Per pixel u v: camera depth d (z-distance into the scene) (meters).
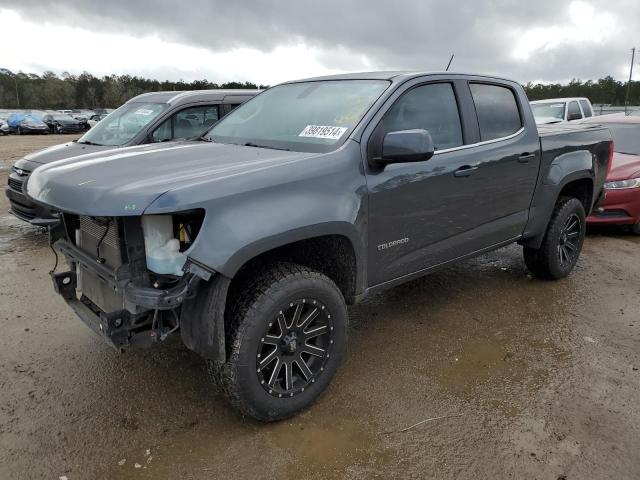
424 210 3.43
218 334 2.49
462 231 3.81
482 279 5.14
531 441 2.70
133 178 2.52
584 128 5.06
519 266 5.55
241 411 2.77
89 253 2.90
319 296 2.81
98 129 7.19
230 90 7.43
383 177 3.12
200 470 2.50
